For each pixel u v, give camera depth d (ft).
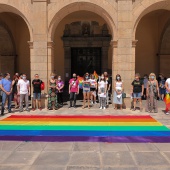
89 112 36.32
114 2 40.11
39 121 29.55
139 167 15.19
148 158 16.76
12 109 39.78
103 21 59.11
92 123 28.32
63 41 59.36
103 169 14.88
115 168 15.03
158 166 15.34
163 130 24.77
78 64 60.80
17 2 40.65
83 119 30.81
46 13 40.19
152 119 30.78
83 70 60.85
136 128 25.72
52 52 41.93
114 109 38.93
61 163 15.89
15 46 59.82
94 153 17.87
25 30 60.23
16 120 30.25
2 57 59.52
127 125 27.20
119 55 40.19
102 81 39.24
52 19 40.47
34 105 38.50
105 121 29.53
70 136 22.53
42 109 39.37
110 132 24.03
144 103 45.80
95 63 60.54
